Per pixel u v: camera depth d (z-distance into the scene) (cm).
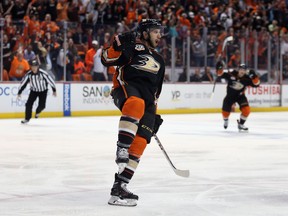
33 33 2347
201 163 1043
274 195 730
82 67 2494
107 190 761
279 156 1157
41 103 2064
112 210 631
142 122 667
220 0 3225
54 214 611
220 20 3109
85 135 1614
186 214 613
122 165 641
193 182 829
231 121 2269
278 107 3106
